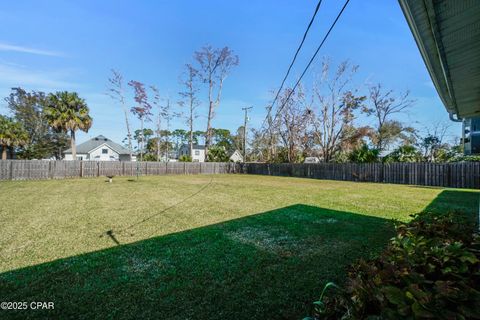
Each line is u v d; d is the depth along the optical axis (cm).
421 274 102
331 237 378
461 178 1094
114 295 220
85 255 310
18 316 189
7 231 410
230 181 1393
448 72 226
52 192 878
